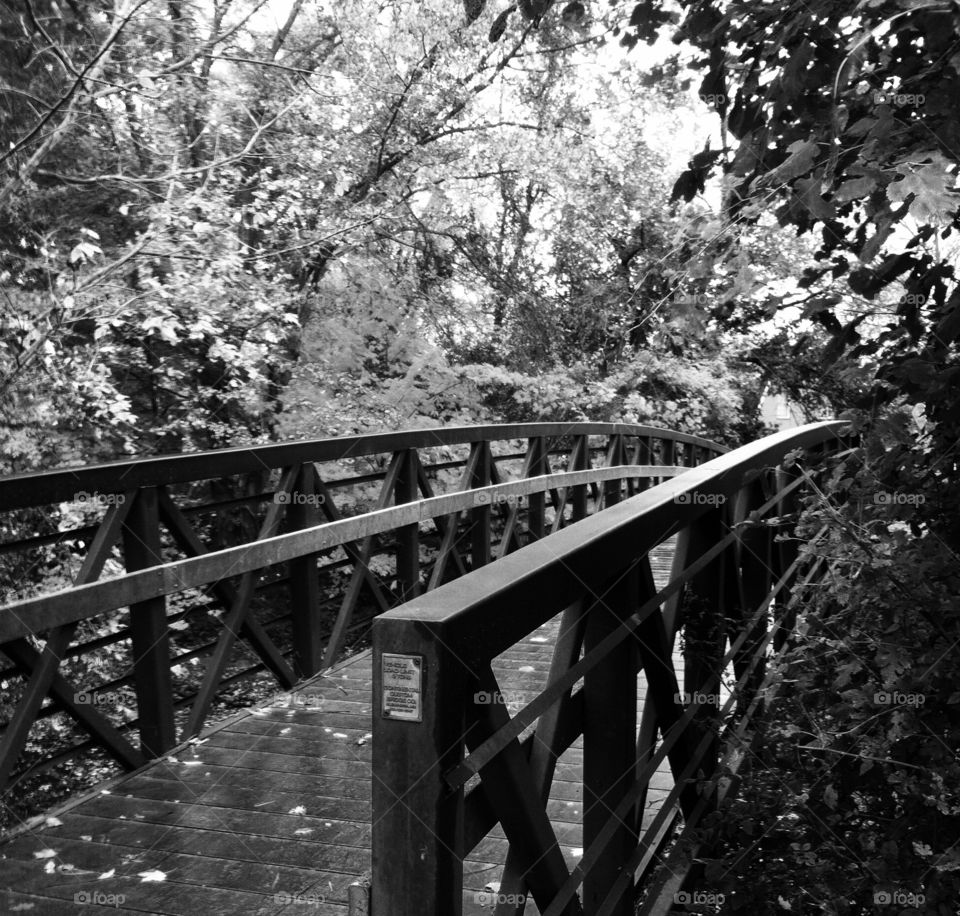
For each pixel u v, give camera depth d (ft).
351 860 9.39
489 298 43.62
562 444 42.22
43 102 23.02
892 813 10.59
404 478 19.53
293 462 16.19
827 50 7.54
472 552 22.49
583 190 41.14
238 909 8.45
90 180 24.84
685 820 9.88
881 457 9.91
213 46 27.07
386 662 4.35
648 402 43.60
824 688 11.14
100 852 9.56
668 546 27.09
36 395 23.31
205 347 28.63
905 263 8.19
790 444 14.28
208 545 31.99
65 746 20.74
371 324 35.22
